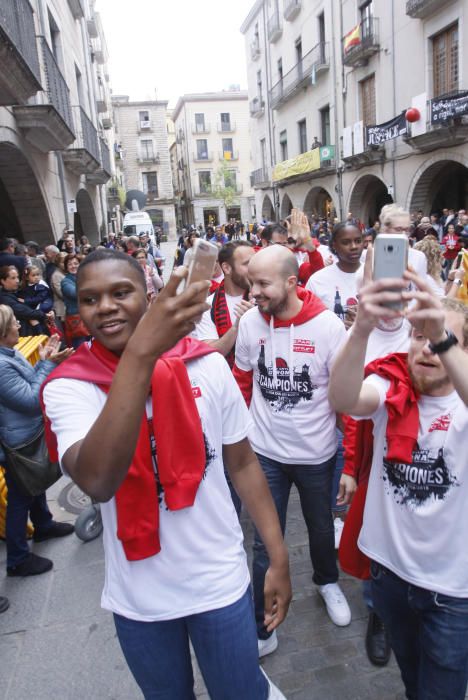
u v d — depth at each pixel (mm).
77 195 17266
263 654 2441
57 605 2881
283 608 1609
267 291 2359
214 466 1438
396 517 1647
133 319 1297
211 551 1401
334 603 2650
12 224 12672
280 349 2453
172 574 1369
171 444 1336
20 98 7648
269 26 27203
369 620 2473
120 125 48500
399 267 1223
